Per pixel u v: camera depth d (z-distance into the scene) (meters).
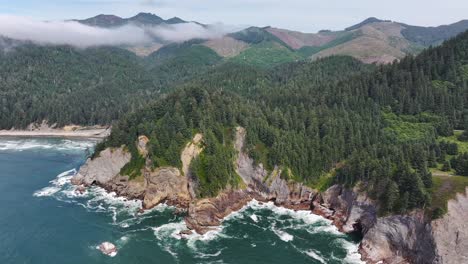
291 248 112.69
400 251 107.12
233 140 154.25
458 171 125.00
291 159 149.00
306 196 143.62
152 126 157.00
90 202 146.00
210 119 153.88
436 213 101.50
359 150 148.88
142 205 141.88
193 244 114.19
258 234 121.06
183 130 148.12
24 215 132.88
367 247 111.19
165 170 141.12
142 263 103.19
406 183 112.75
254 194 150.25
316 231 124.00
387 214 111.62
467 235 99.19
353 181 130.75
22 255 106.25
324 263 105.25
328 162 146.00
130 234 119.69
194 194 138.25
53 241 114.56
